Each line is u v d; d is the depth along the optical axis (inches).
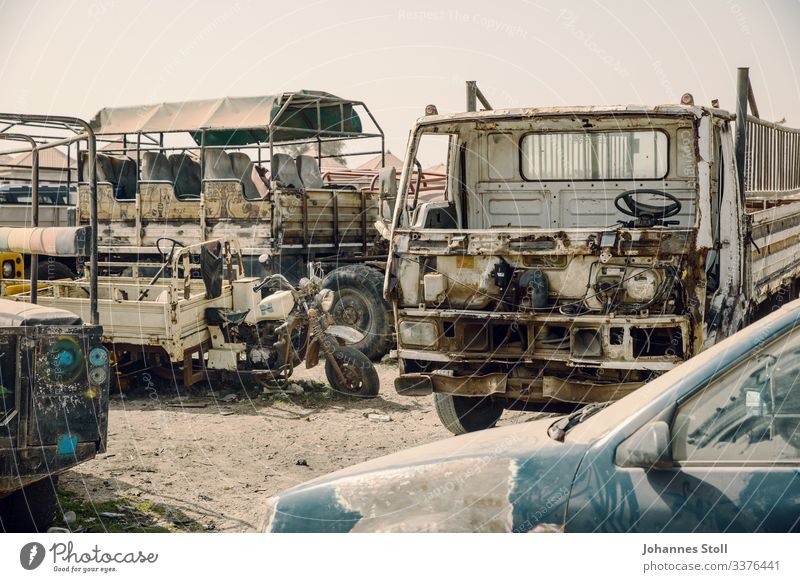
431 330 218.4
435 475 107.3
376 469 111.7
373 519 106.5
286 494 112.6
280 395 298.0
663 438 96.7
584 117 217.8
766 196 323.6
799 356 100.3
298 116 462.6
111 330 295.3
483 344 213.6
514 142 263.7
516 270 210.2
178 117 412.8
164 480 207.8
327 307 304.8
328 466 221.3
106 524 176.6
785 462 97.7
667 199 249.8
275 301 299.6
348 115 453.1
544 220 263.6
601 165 256.8
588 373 207.8
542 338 209.3
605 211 257.8
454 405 241.3
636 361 200.5
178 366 312.5
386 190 328.2
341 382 297.3
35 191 189.2
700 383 100.7
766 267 270.4
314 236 406.9
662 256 198.5
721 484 96.5
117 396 300.5
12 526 167.0
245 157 406.9
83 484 203.8
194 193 445.1
